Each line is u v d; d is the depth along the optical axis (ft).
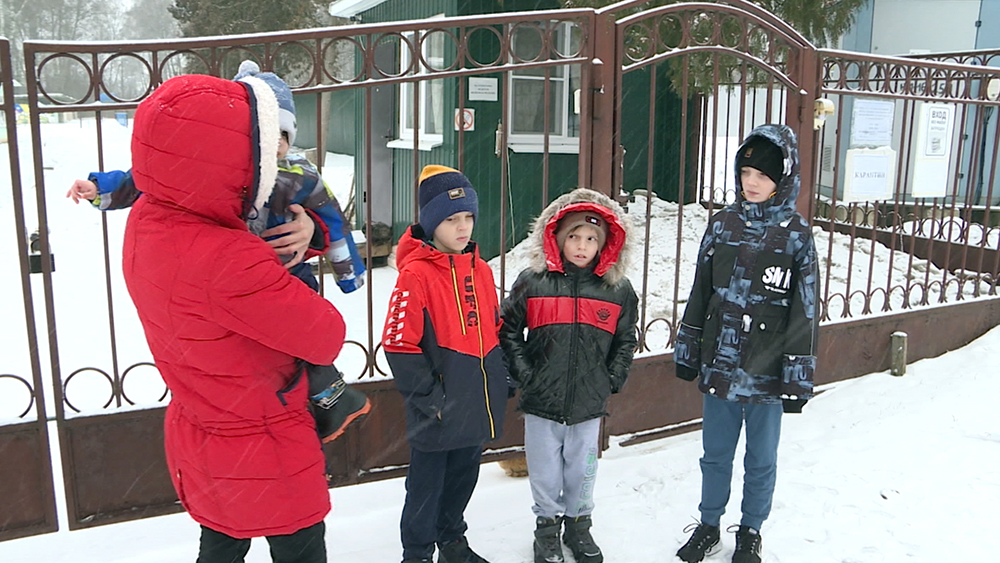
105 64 8.75
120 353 17.60
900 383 14.96
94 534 9.71
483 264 8.77
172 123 5.37
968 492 10.52
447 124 24.56
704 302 9.19
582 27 11.10
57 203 42.22
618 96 11.47
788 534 9.53
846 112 30.22
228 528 6.12
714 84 12.46
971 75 16.22
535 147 25.00
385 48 27.58
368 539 9.57
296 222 6.50
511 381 8.96
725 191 16.83
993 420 12.91
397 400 10.61
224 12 64.08
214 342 5.74
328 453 10.30
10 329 19.88
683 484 11.02
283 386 6.20
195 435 6.09
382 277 25.04
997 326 17.49
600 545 9.35
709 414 9.09
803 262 8.50
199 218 5.68
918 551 9.10
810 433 12.93
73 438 9.14
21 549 9.30
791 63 13.28
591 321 8.77
